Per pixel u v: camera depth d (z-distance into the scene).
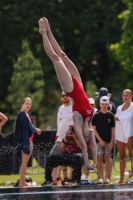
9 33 79.12
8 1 80.75
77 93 20.70
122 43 71.88
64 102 28.28
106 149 28.19
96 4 78.12
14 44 77.88
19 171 27.91
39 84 68.81
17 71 68.94
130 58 71.94
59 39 80.50
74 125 20.59
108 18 77.25
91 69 83.38
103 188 23.11
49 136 31.20
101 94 30.45
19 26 78.69
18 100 68.31
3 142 31.30
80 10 80.44
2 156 30.61
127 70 74.06
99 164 27.89
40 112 91.38
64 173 27.14
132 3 71.50
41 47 78.12
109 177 27.89
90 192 21.56
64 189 23.05
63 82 20.62
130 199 19.17
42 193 21.72
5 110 85.12
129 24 71.50
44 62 77.06
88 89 91.56
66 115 27.91
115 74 83.00
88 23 77.19
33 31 78.56
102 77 84.31
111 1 78.50
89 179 29.25
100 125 28.16
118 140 28.03
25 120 27.45
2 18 79.31
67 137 26.20
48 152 30.89
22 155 27.50
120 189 22.55
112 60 83.44
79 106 20.61
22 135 27.39
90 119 20.91
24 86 68.44
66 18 78.25
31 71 68.44
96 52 79.88
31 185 27.86
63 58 21.31
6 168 30.55
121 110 28.14
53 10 77.81
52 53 20.86
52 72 79.62
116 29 78.31
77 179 26.38
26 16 79.00
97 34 77.50
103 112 28.34
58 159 26.53
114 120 28.31
